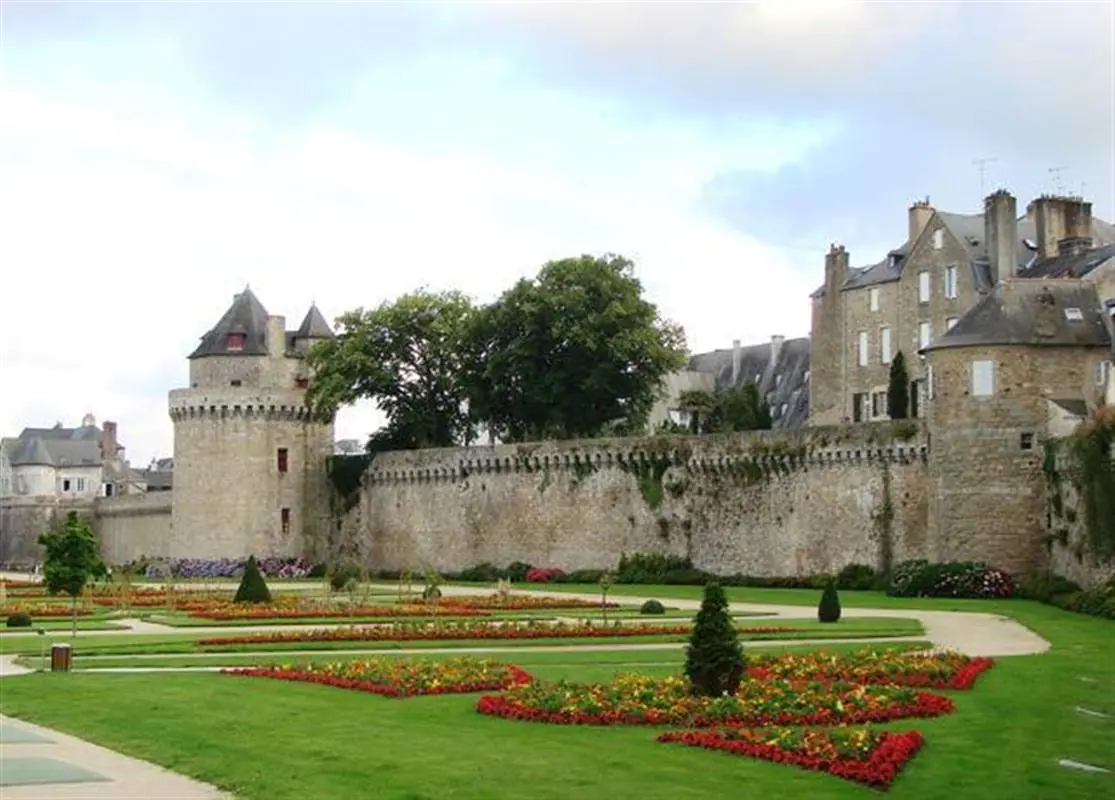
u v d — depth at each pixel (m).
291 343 124.12
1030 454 78.12
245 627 55.62
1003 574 77.88
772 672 36.12
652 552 97.69
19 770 24.03
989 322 79.75
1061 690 34.84
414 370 115.75
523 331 107.50
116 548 141.12
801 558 90.12
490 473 106.31
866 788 23.47
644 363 104.94
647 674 36.41
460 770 23.92
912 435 85.75
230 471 115.38
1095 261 88.50
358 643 47.16
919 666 36.59
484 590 89.06
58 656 37.69
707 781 23.61
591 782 23.30
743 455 93.56
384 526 113.31
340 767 24.06
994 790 23.56
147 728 27.66
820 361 113.50
